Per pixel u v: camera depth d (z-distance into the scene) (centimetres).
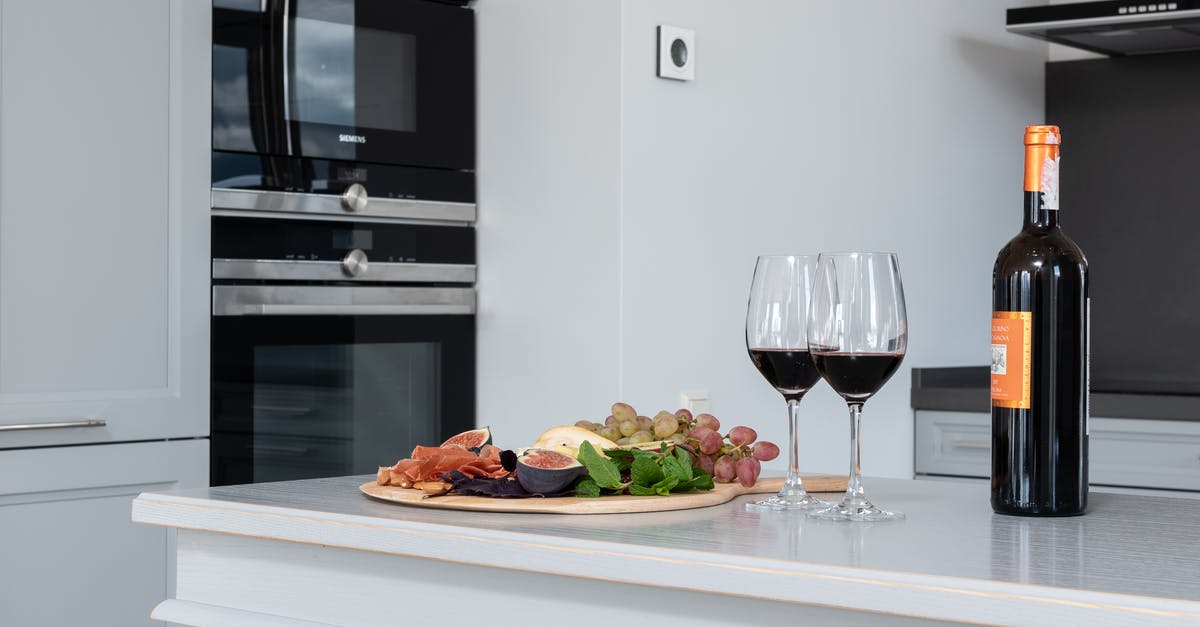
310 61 259
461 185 280
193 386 246
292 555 131
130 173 239
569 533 114
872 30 300
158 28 242
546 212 262
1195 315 352
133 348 239
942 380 324
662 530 117
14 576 225
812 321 126
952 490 149
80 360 233
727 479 144
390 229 271
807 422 283
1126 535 114
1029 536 114
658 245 250
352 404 266
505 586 117
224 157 249
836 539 111
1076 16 309
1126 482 293
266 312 252
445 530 117
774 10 274
